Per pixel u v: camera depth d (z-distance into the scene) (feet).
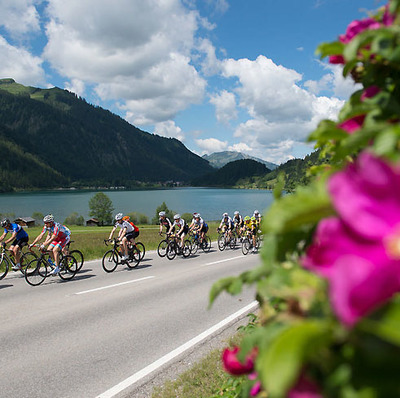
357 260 1.11
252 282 2.20
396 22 2.15
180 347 16.61
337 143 2.51
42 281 30.40
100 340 17.38
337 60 2.59
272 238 2.21
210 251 54.49
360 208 1.13
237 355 2.41
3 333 18.20
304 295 1.60
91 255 47.50
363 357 1.33
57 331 18.52
